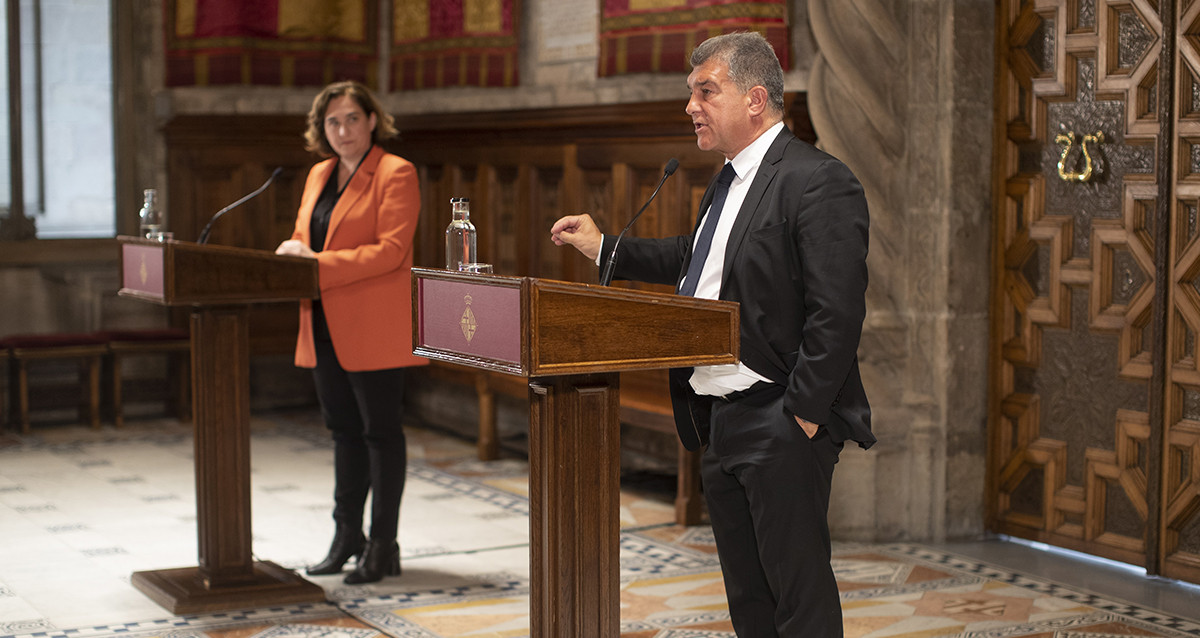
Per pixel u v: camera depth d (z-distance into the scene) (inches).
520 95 311.0
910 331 223.9
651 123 256.8
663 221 257.6
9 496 254.7
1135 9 202.8
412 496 257.8
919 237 222.2
